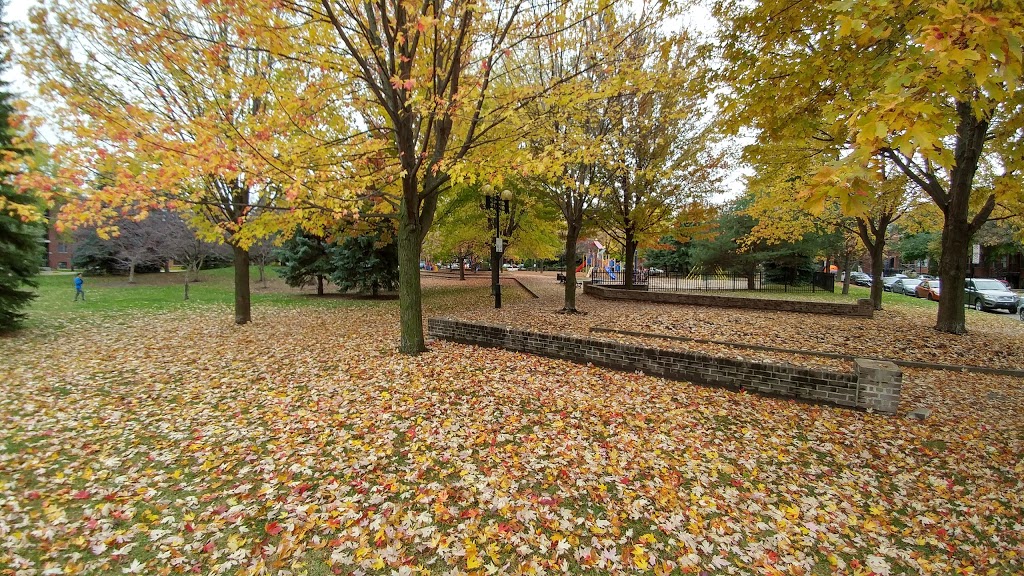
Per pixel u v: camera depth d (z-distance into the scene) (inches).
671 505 131.7
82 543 112.8
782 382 213.3
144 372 270.4
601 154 287.9
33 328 439.5
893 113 88.4
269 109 326.0
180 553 110.3
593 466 152.3
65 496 132.9
